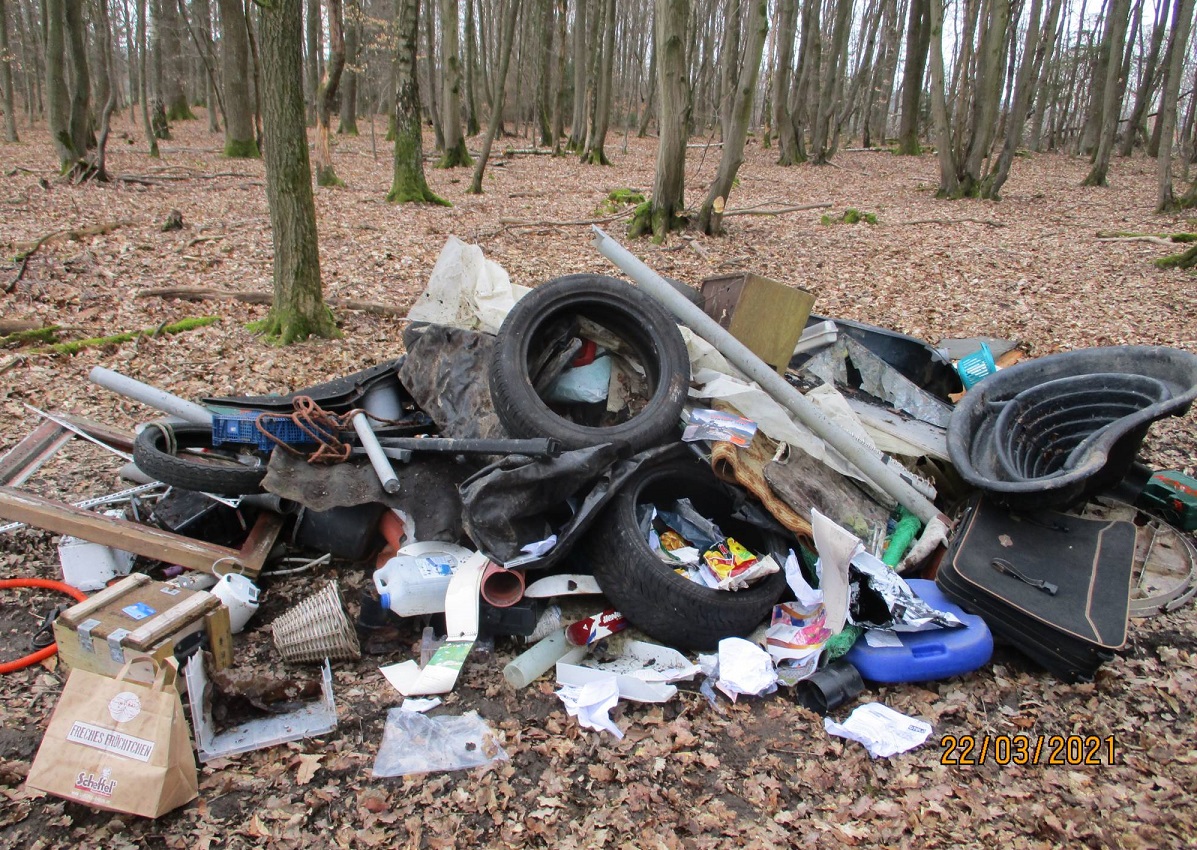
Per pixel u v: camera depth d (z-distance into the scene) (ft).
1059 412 15.89
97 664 9.51
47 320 25.62
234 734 9.97
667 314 14.28
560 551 11.85
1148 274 35.12
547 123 114.21
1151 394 14.66
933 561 13.50
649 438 12.95
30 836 8.52
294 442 13.44
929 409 17.19
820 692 11.04
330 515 13.29
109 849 8.41
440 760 9.80
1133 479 16.26
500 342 13.56
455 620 11.29
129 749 8.62
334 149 91.66
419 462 13.16
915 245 41.93
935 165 92.17
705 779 9.80
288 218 23.91
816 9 94.27
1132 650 12.49
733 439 13.20
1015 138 61.21
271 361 23.26
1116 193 67.26
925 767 10.10
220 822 8.80
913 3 98.48
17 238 35.83
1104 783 9.93
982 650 11.60
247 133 77.20
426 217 47.29
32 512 12.41
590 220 47.93
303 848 8.59
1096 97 111.14
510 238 41.70
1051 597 11.93
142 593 10.32
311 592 13.05
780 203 60.59
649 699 10.88
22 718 10.18
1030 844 9.00
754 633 12.23
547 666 11.49
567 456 12.03
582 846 8.76
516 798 9.37
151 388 14.69
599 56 93.25
